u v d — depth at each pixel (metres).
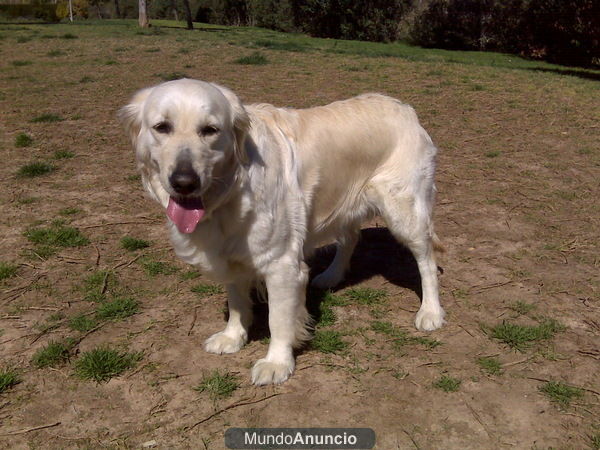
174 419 1.20
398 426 1.17
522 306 1.59
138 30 9.97
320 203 1.40
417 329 1.50
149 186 1.20
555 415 1.19
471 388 1.27
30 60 5.88
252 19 17.69
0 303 1.61
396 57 6.93
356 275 1.80
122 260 1.86
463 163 2.81
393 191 1.48
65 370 1.34
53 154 2.88
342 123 1.43
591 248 1.93
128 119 1.18
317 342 1.43
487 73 5.62
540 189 2.47
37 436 1.15
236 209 1.17
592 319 1.53
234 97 1.14
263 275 1.27
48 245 1.94
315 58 6.42
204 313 1.58
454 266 1.82
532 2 9.42
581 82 5.34
